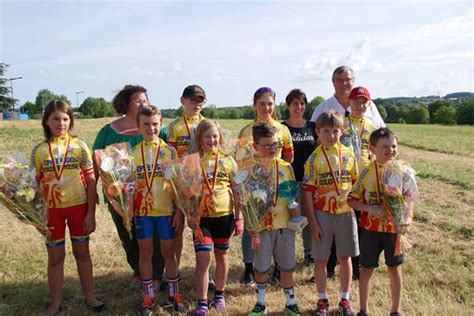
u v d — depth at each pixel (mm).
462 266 5793
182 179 4441
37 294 5176
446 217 8406
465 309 4602
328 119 4547
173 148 4902
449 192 11211
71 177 4590
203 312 4547
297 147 5586
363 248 4449
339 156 4613
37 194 4391
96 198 4801
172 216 4773
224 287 5020
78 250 4766
